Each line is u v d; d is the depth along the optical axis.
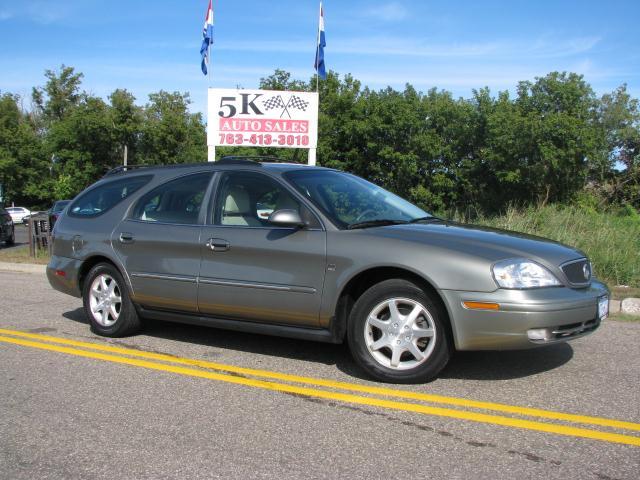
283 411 4.27
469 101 23.39
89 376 5.10
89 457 3.57
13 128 56.72
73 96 67.81
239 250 5.29
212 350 5.89
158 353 5.79
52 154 53.50
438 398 4.47
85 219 6.60
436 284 4.48
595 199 22.92
